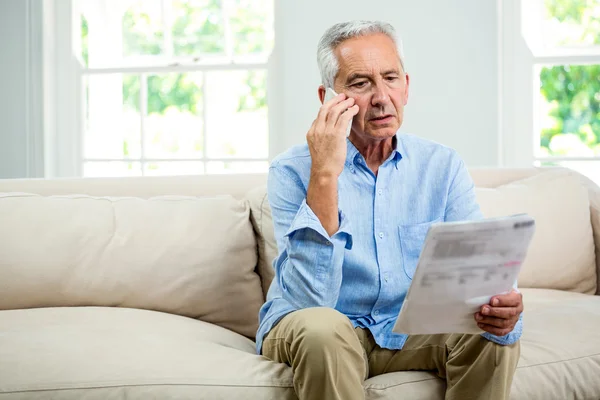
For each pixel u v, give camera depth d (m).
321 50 1.81
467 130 3.79
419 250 1.83
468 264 1.42
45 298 2.18
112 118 4.25
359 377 1.54
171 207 2.33
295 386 1.55
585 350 1.87
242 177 2.59
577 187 2.58
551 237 2.49
